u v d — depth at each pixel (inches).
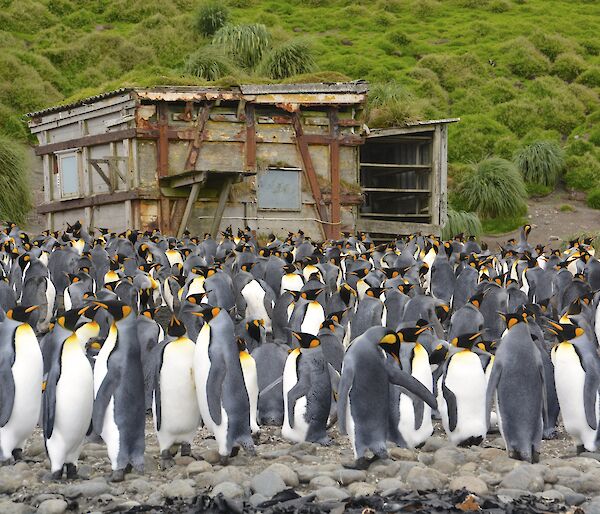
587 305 512.7
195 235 924.0
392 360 318.3
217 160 926.4
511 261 805.2
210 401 293.7
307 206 964.0
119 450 283.4
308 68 1363.2
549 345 438.3
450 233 1262.3
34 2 2263.8
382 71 1967.3
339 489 275.6
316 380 331.3
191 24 2127.2
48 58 1969.7
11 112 1608.0
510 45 2186.3
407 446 319.9
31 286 599.5
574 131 1788.9
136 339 290.8
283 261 679.1
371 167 1091.3
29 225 1177.4
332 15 2399.1
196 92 908.0
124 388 284.2
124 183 922.1
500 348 311.1
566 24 2409.0
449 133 1697.8
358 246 868.0
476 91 1948.8
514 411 304.3
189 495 272.4
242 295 593.6
